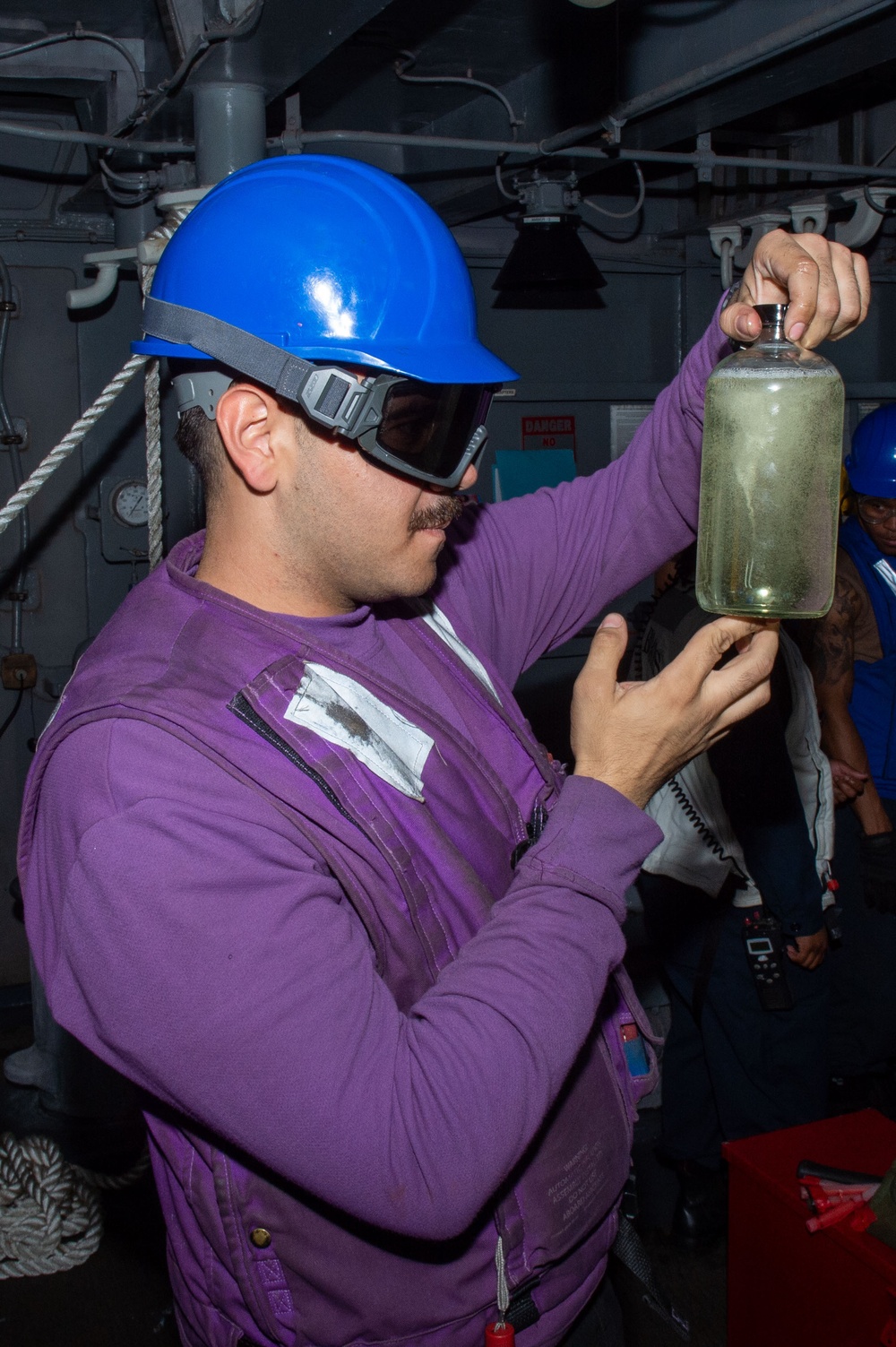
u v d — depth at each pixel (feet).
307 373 2.81
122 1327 7.70
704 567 3.09
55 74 7.97
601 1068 3.51
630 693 3.03
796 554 2.96
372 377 2.88
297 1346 2.99
